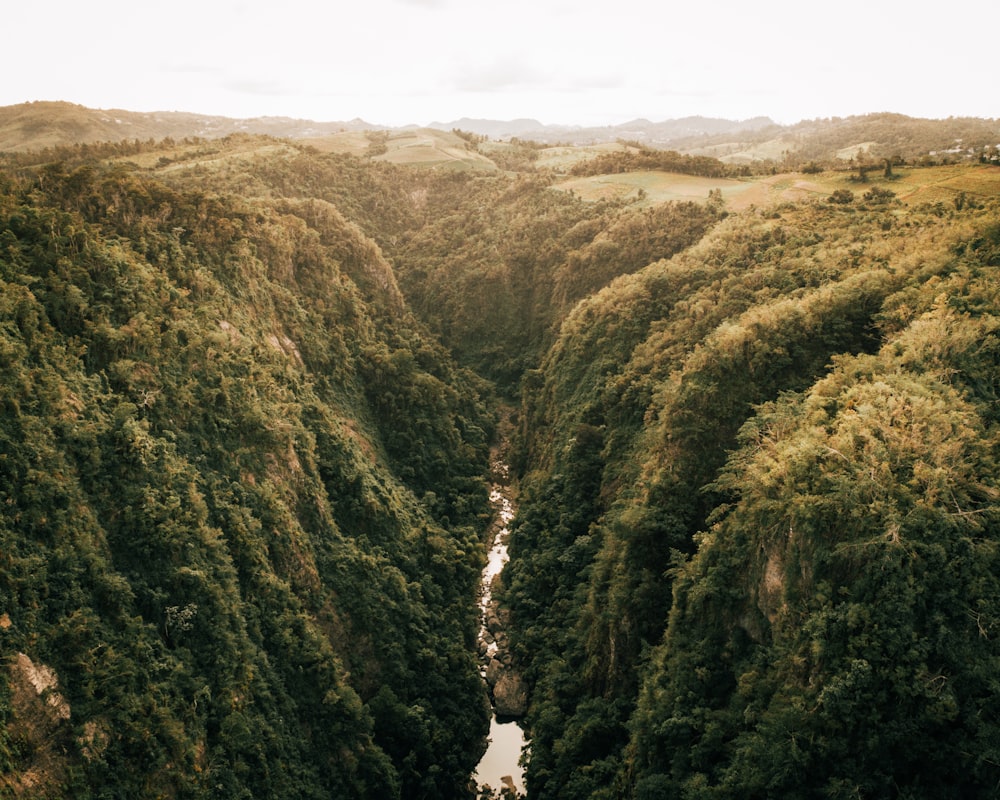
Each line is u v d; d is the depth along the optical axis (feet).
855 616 119.34
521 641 232.53
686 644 157.28
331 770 167.22
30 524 132.05
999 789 105.81
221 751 142.82
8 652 117.50
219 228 259.19
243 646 158.51
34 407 144.97
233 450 188.96
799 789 119.34
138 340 178.29
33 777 113.60
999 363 162.81
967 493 127.13
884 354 172.96
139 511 151.12
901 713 113.70
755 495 152.87
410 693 199.41
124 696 129.49
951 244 227.81
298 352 265.75
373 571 210.38
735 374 198.49
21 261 172.35
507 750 205.16
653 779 140.15
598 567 213.66
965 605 114.62
